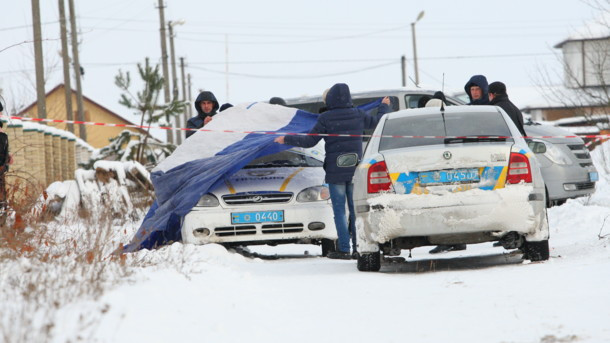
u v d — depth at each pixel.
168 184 40.38
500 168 29.25
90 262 21.97
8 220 27.47
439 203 28.81
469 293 23.55
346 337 18.44
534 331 18.08
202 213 38.03
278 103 48.31
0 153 33.84
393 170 29.52
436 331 18.72
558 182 56.41
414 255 40.31
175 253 27.39
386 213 29.17
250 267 33.25
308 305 22.69
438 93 46.12
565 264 28.44
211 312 19.55
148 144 86.94
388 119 32.91
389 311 21.41
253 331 18.67
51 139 76.75
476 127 31.44
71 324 16.25
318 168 40.91
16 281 19.34
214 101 46.69
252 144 40.84
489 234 29.44
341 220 38.09
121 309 17.83
